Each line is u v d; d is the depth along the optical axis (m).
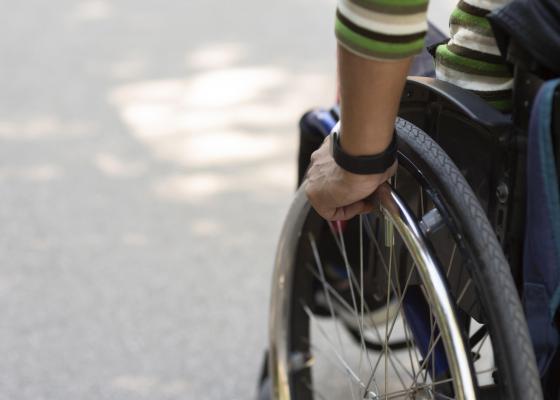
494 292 1.96
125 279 4.40
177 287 4.33
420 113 2.29
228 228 4.86
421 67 2.61
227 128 6.10
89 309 4.17
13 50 7.71
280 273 2.84
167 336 3.98
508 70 2.16
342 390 3.56
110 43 7.83
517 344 1.93
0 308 4.19
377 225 2.38
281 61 7.31
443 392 2.25
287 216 2.71
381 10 1.82
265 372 3.46
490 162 2.10
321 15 8.42
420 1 1.82
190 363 3.81
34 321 4.09
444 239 2.16
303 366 3.01
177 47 7.69
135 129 6.11
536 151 1.88
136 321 4.09
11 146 5.89
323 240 3.12
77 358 3.85
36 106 6.54
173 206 5.09
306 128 2.88
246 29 8.09
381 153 2.00
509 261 2.11
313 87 6.79
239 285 4.34
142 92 6.75
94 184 5.36
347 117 1.95
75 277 4.42
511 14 1.94
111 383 3.70
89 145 5.89
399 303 2.31
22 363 3.82
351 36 1.85
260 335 3.98
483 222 2.02
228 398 3.61
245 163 5.59
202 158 5.66
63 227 4.89
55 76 7.10
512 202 2.06
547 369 2.05
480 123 2.03
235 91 6.73
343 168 2.03
